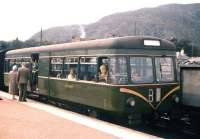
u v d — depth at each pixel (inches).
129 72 540.4
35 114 605.6
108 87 544.1
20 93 791.1
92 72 593.6
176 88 579.5
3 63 1114.1
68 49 680.4
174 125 584.1
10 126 498.9
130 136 442.6
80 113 690.8
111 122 604.4
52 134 449.4
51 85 754.2
